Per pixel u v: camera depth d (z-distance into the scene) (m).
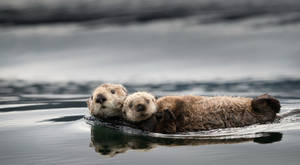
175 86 43.25
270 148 19.00
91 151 19.34
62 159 18.08
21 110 30.89
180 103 24.98
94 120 27.23
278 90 39.72
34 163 17.61
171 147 19.88
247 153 18.30
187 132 23.91
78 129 24.44
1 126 25.19
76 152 19.19
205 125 24.69
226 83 44.12
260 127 23.73
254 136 21.53
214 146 19.75
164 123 24.14
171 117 23.56
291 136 21.19
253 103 24.91
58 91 41.97
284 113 26.97
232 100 25.52
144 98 25.20
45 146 20.36
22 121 26.70
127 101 25.94
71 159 18.06
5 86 46.03
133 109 25.00
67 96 38.59
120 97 27.41
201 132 23.67
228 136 21.92
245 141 20.52
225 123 24.84
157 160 17.62
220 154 18.28
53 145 20.55
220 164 16.86
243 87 41.81
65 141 21.39
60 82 47.81
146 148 19.81
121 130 24.45
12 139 21.88
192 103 25.16
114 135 23.00
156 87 43.06
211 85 43.34
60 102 34.84
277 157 17.58
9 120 27.05
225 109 25.00
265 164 16.70
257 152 18.41
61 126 25.22
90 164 17.28
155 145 20.39
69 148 19.95
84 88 43.59
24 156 18.66
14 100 36.22
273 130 22.77
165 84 44.62
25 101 35.56
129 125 25.97
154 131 24.20
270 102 24.69
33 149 19.80
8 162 17.83
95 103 26.92
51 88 43.97
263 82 44.25
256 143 20.02
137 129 24.89
